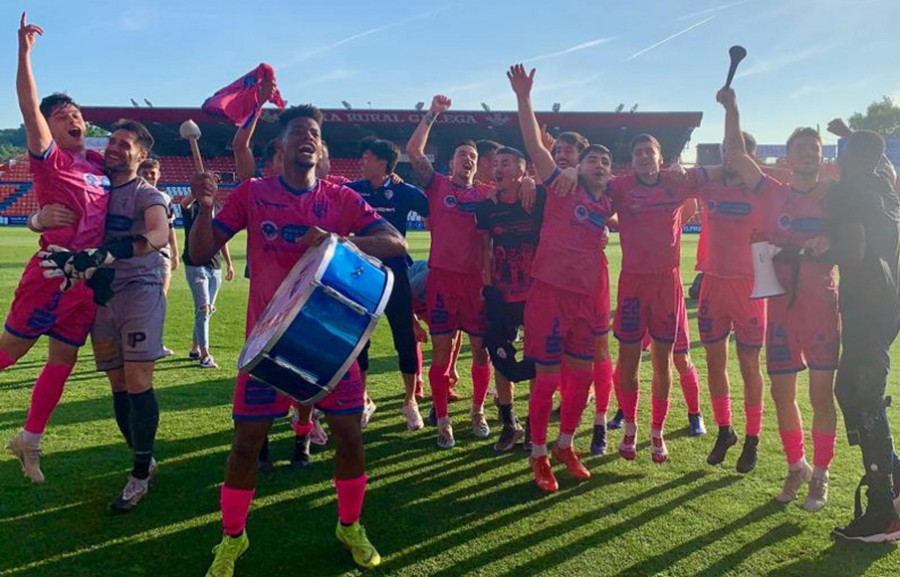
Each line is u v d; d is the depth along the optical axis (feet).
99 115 122.21
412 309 17.58
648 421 18.03
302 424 14.60
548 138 18.07
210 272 24.16
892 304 11.55
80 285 12.52
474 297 16.61
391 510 12.57
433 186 17.21
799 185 13.41
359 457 10.55
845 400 11.65
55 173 12.23
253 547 11.07
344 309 9.47
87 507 12.40
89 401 18.98
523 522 12.06
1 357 12.85
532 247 15.97
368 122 124.98
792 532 11.65
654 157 14.42
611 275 52.39
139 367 12.45
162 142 139.03
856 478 13.94
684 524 11.95
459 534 11.59
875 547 11.10
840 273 11.84
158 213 12.67
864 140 11.68
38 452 13.08
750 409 14.40
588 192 14.23
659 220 14.52
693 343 29.04
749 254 14.57
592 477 14.25
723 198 14.82
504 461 15.26
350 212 11.21
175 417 17.76
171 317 33.14
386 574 10.26
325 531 11.67
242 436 10.19
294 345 9.25
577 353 14.07
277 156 14.42
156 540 11.26
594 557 10.77
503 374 14.24
